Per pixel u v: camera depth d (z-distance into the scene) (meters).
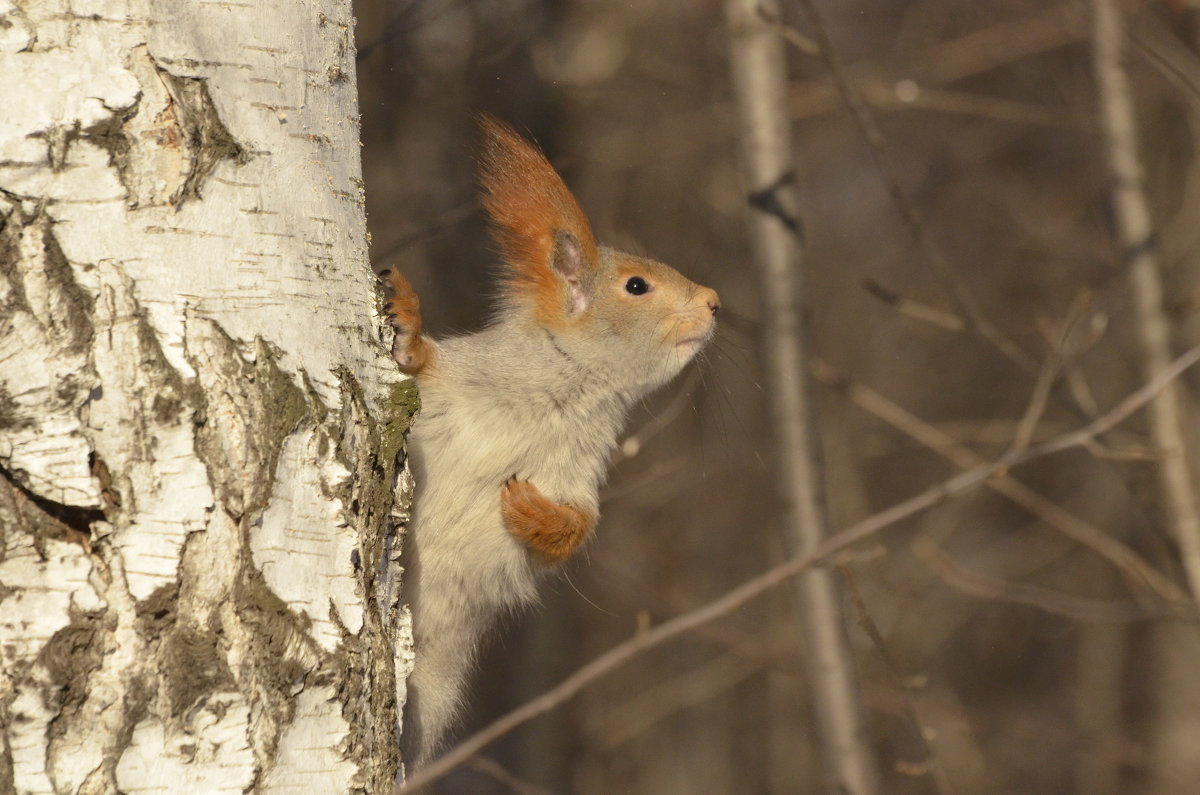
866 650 18.42
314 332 5.01
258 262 4.83
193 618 4.48
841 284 22.95
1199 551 11.90
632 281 8.45
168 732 4.40
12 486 4.36
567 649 15.54
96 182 4.52
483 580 7.78
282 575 4.71
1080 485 22.30
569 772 16.27
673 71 17.80
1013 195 22.34
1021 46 18.66
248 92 4.92
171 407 4.53
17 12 4.49
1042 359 20.69
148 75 4.64
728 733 20.86
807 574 9.79
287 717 4.64
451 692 7.87
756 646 16.55
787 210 10.26
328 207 5.20
